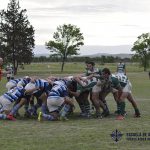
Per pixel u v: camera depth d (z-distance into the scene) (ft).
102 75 49.78
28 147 32.50
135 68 423.64
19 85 49.32
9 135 37.81
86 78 49.80
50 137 36.78
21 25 291.79
